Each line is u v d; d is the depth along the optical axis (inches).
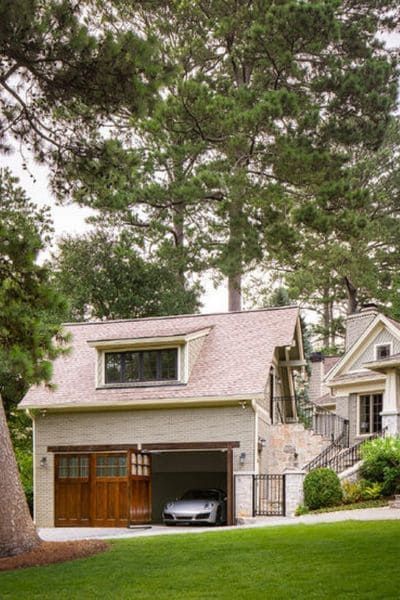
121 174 712.4
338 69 1593.3
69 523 1128.2
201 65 1752.0
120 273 1774.1
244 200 1592.0
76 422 1154.0
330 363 1795.0
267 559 546.6
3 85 658.8
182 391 1105.4
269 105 1489.9
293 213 1539.1
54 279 1728.6
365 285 2028.8
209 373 1133.7
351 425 1333.7
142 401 1106.1
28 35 601.6
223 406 1085.8
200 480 1267.2
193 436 1093.1
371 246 2112.5
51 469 1152.8
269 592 451.8
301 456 1144.8
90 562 579.2
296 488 968.9
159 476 1286.9
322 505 948.6
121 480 1108.5
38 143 695.7
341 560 525.3
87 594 474.9
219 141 1633.9
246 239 1571.1
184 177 1646.2
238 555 569.0
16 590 495.8
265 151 1611.7
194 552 594.2
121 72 625.0
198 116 1560.0
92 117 681.0
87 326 1342.3
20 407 1157.1
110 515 1104.2
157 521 1253.1
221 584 480.4
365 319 1475.1
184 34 1662.2
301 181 1612.9
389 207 2092.8
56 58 619.2
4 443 645.3
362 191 1542.8
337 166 1571.1
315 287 2117.4
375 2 1740.9
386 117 1624.0
